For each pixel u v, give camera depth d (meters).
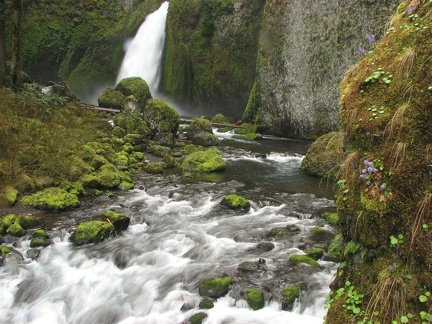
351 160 3.55
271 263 5.76
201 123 15.93
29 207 8.05
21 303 5.59
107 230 7.03
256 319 4.64
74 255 6.43
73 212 8.12
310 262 5.64
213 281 5.18
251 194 9.32
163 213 8.15
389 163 3.25
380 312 3.10
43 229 7.19
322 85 16.81
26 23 29.80
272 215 7.95
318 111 17.14
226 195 9.08
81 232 6.88
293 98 18.14
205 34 24.56
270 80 19.19
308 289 5.04
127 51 30.23
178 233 7.09
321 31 16.69
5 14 14.18
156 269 5.94
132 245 6.70
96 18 32.12
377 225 3.24
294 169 12.19
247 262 5.70
